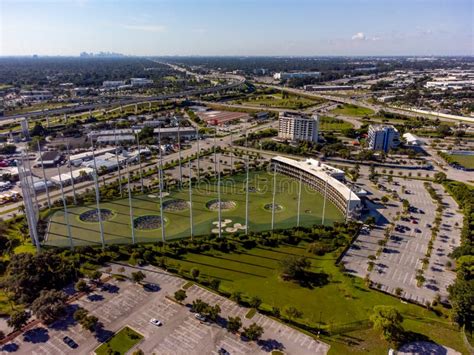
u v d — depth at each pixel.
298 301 143.75
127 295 146.50
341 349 120.44
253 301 136.12
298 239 190.62
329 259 172.75
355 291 149.38
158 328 128.88
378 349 120.44
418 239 192.50
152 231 199.25
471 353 118.56
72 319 132.75
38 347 120.06
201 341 123.06
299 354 118.12
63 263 159.00
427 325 130.62
